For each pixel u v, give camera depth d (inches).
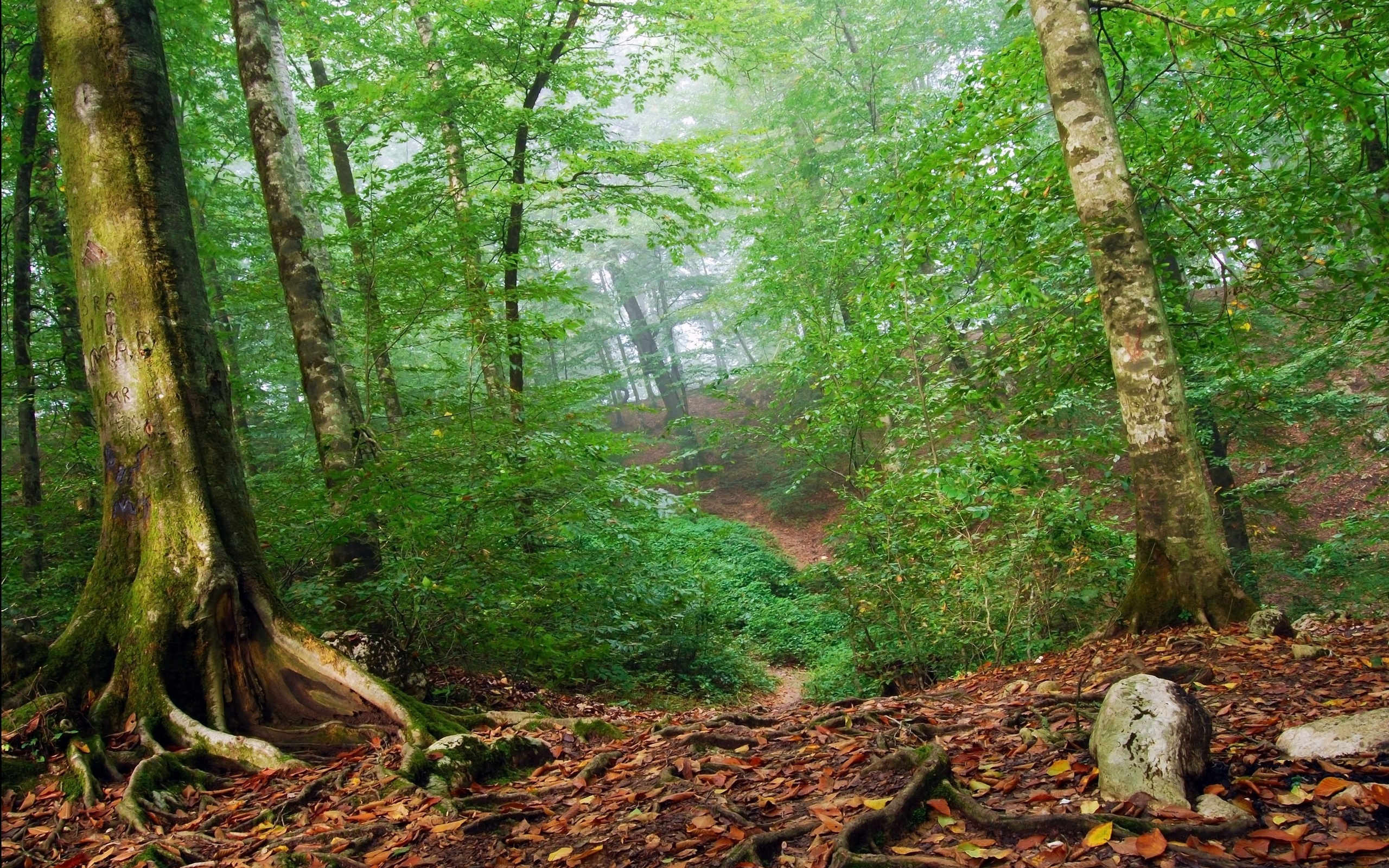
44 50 245.6
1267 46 291.1
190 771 188.9
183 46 462.3
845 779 136.3
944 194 361.4
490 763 180.7
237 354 629.0
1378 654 185.3
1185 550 254.2
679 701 442.6
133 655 212.2
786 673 627.2
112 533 227.9
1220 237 300.2
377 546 334.3
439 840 139.5
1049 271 387.5
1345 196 286.4
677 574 526.6
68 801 174.6
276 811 164.7
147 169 237.8
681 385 1235.9
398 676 260.7
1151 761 110.5
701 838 120.0
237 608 220.2
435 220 387.2
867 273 585.0
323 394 342.0
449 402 384.8
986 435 350.6
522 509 365.4
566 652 393.7
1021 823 106.0
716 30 477.4
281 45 370.6
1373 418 450.6
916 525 367.6
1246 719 147.0
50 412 437.1
